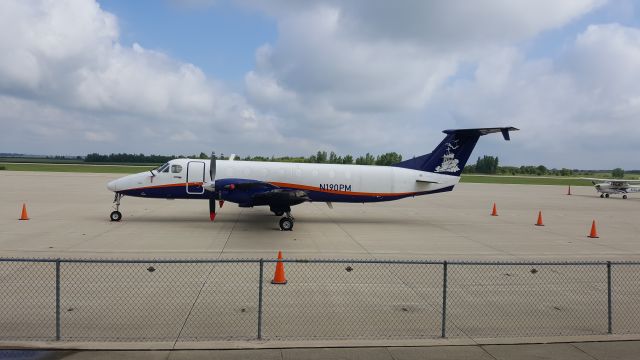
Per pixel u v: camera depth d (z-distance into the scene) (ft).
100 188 114.62
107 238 48.24
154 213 70.33
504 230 62.54
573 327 24.35
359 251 44.75
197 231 54.19
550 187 195.00
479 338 22.26
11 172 199.52
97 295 27.71
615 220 76.59
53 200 85.81
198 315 24.67
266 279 32.53
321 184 64.80
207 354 19.58
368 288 31.04
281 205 56.85
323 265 37.42
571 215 83.82
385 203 100.94
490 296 29.89
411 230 60.44
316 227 60.39
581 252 47.19
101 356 19.22
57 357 19.10
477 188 174.91
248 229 56.85
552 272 36.78
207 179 63.05
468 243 51.21
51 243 44.80
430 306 27.50
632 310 27.40
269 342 21.04
